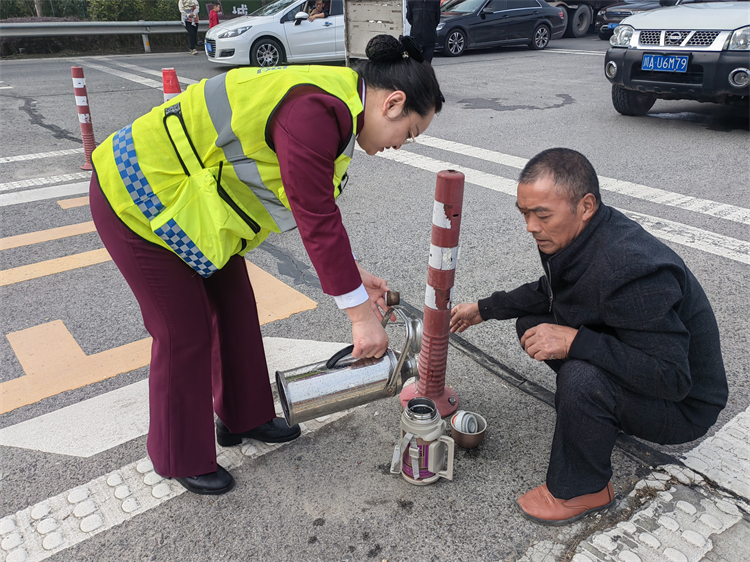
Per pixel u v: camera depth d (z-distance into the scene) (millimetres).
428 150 6383
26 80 10875
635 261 1674
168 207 1710
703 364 1905
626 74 7051
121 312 3387
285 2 11852
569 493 1889
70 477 2215
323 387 1883
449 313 2346
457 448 2307
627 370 1731
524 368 2811
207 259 1745
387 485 2135
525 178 1786
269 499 2090
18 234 4438
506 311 2307
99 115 8078
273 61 11484
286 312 3359
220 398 2223
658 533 1896
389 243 4195
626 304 1689
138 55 15289
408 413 2006
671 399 1773
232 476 2193
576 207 1748
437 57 13391
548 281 2002
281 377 1894
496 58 13156
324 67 1646
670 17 6836
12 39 14570
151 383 1974
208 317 1947
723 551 1826
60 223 4648
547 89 9602
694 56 6406
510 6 13906
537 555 1844
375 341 1725
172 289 1829
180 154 1653
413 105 1625
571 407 1785
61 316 3340
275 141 1558
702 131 6934
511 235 4270
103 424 2496
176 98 1722
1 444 2383
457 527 1954
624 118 7645
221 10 17719
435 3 8133
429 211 4785
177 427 1993
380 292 2082
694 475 2125
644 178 5328
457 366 2820
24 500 2111
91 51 15672
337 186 1731
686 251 3916
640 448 2252
